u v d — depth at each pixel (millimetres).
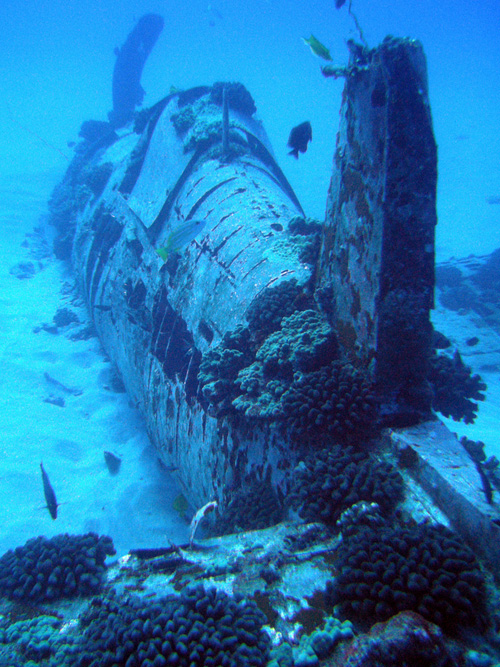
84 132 17484
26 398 9492
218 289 5719
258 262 5320
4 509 6477
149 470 7570
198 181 7348
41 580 3010
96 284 10062
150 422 7551
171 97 9953
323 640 2301
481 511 2561
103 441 8461
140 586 2928
